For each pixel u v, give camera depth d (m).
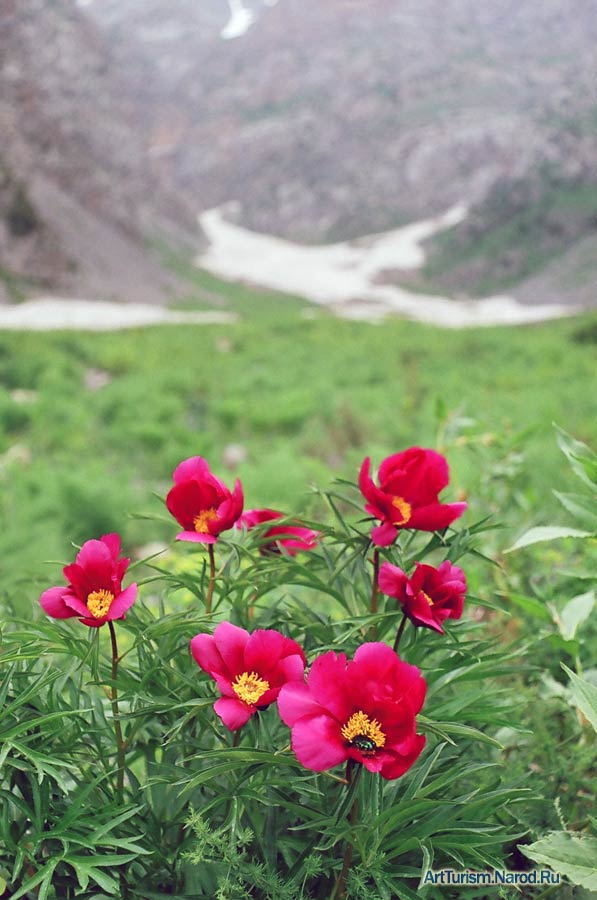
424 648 1.58
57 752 1.38
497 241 114.88
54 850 1.35
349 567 1.68
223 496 1.48
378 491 1.43
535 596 2.68
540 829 1.64
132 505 6.09
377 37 181.12
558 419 9.80
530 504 3.35
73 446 9.81
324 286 112.31
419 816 1.35
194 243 122.44
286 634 1.57
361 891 1.27
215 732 1.39
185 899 1.32
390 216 144.62
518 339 26.73
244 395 13.77
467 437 3.23
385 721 1.18
